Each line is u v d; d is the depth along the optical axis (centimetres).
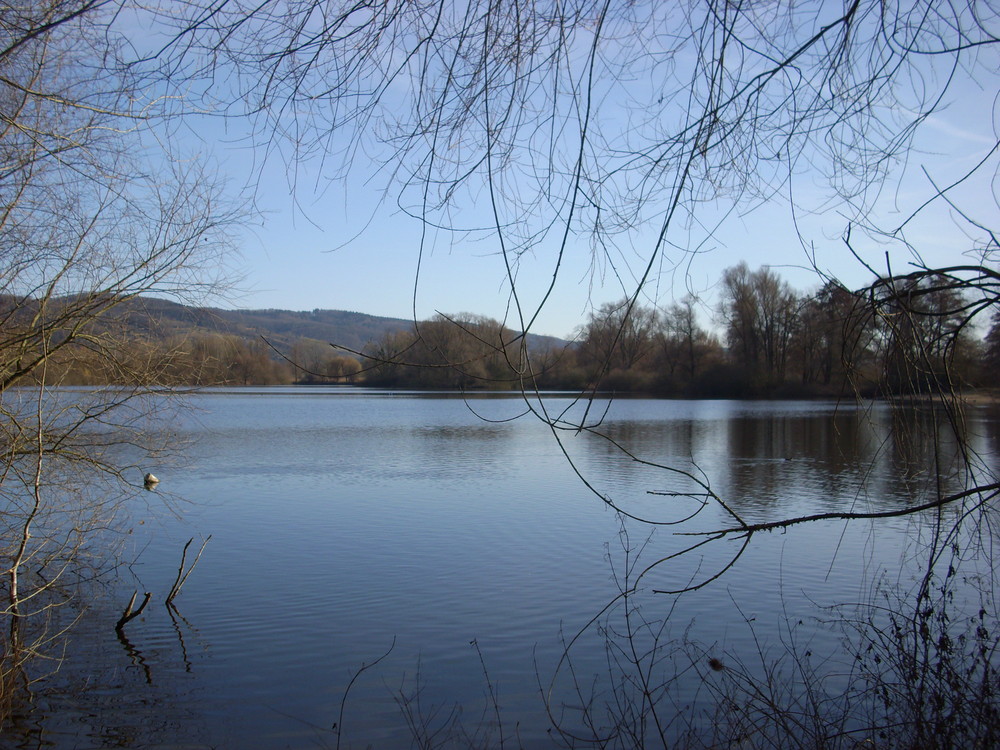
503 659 990
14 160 848
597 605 1211
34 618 1145
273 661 996
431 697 880
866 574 1316
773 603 1186
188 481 2611
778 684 856
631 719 793
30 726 816
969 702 694
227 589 1316
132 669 966
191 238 1099
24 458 1066
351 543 1673
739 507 2052
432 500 2247
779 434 4309
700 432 4453
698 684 881
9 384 1001
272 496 2305
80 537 1168
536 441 4125
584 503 2178
